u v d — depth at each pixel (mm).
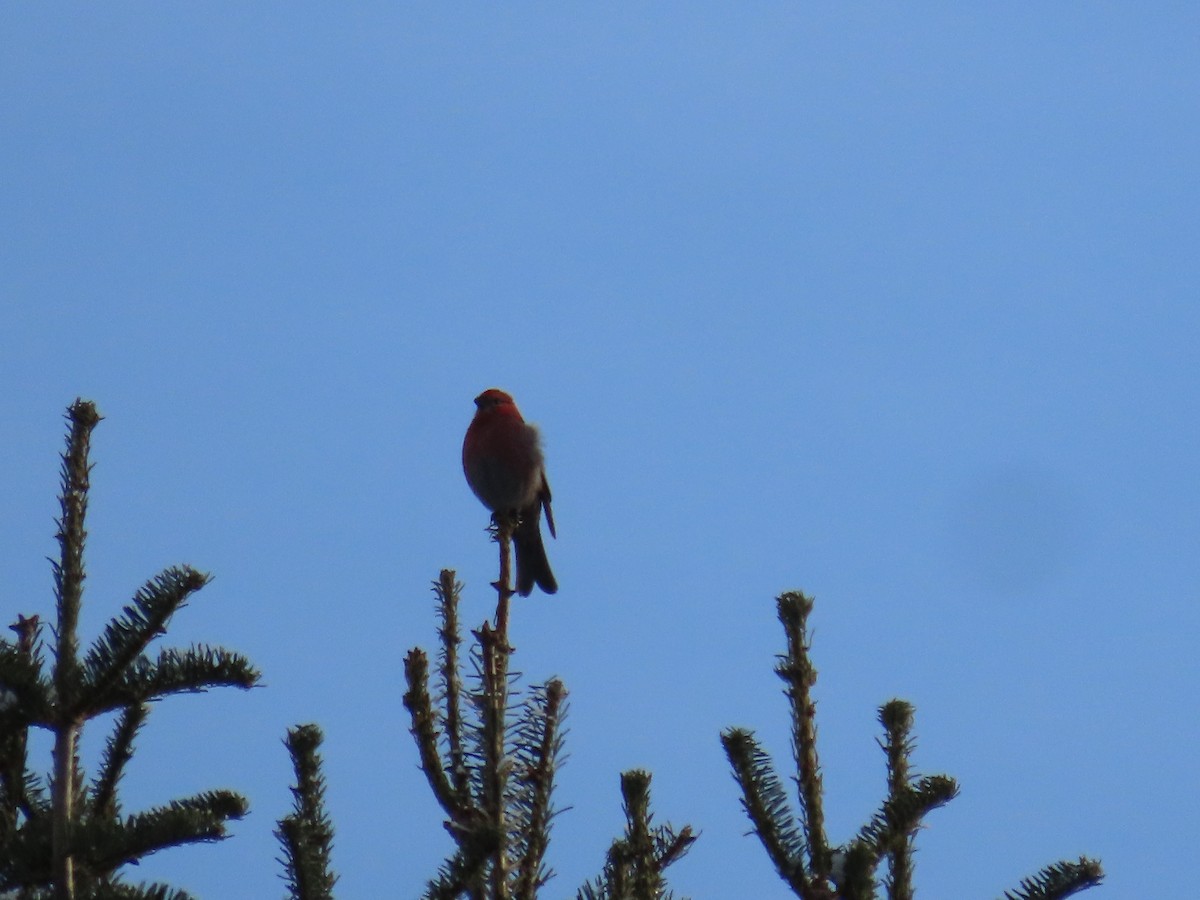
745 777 7129
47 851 6598
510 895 6367
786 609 7551
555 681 6941
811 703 7359
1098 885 6875
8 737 7043
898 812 6918
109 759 7742
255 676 7148
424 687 7672
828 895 6754
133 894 6215
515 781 6707
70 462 7441
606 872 6652
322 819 7660
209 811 6934
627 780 7219
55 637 7055
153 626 7016
